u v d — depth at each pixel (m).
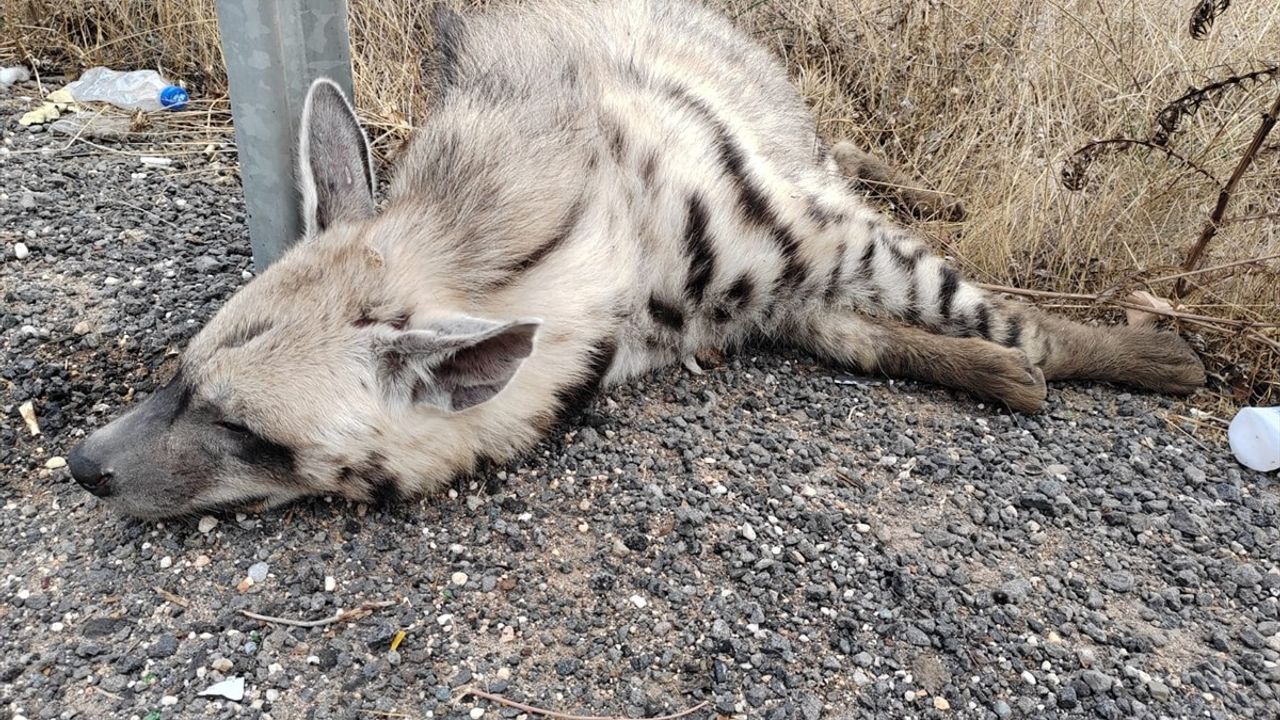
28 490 0.69
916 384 0.85
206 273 0.89
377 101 1.09
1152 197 0.98
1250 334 0.85
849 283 0.86
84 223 0.93
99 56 1.19
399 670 0.59
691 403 0.81
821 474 0.74
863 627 0.63
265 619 0.61
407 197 0.74
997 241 0.98
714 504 0.70
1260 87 1.00
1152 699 0.60
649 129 0.81
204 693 0.58
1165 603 0.66
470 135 0.75
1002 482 0.75
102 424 0.74
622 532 0.68
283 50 0.74
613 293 0.76
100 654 0.59
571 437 0.76
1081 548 0.70
